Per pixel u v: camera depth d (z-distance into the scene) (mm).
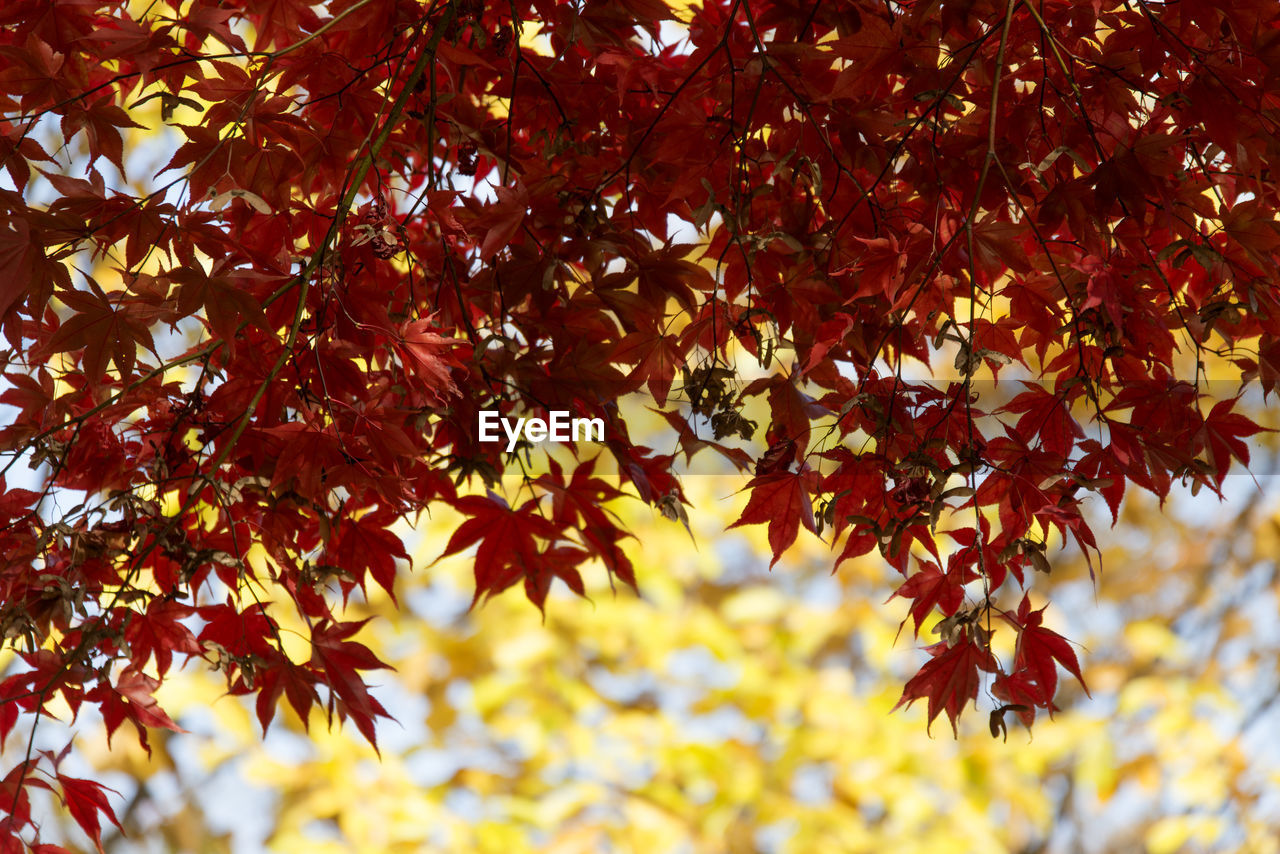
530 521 2389
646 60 2281
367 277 2314
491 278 2316
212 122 2277
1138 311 2236
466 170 2355
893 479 2252
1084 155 2266
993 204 2260
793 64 2252
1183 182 2254
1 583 2244
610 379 2305
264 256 2258
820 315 2289
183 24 2225
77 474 2301
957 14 2232
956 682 2252
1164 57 2238
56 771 2295
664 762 4184
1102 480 2217
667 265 2293
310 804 3918
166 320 2238
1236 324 2244
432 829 3932
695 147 2279
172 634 2316
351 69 2293
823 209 2312
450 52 2277
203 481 2215
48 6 2240
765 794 4141
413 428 2305
